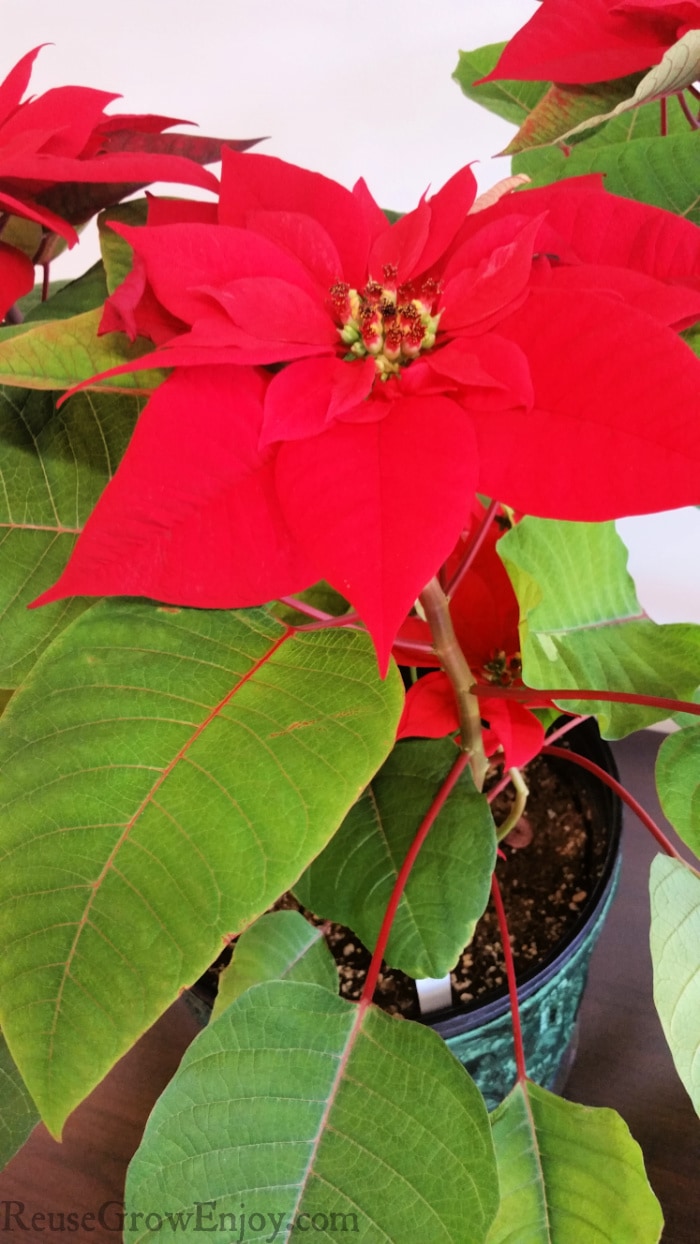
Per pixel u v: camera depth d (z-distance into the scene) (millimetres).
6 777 291
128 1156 506
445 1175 300
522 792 456
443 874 348
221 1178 296
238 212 319
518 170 477
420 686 406
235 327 265
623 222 303
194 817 278
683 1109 513
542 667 381
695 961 337
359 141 653
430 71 604
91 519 263
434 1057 320
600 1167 350
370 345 284
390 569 234
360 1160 303
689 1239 469
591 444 246
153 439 265
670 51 304
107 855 275
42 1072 253
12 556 358
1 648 353
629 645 425
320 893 362
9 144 338
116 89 664
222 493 269
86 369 310
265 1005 322
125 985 259
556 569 408
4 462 356
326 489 250
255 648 321
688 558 770
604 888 431
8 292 343
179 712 301
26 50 662
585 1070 534
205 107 658
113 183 366
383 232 323
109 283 363
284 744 291
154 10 612
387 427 261
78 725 298
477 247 297
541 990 401
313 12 592
